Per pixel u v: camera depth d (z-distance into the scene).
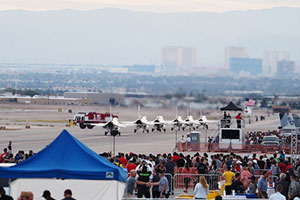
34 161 53.06
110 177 51.84
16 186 60.47
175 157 96.88
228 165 90.31
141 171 67.19
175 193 81.81
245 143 189.75
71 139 55.31
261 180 67.06
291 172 74.75
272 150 171.50
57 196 61.34
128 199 60.56
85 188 61.53
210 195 64.31
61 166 52.31
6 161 82.62
